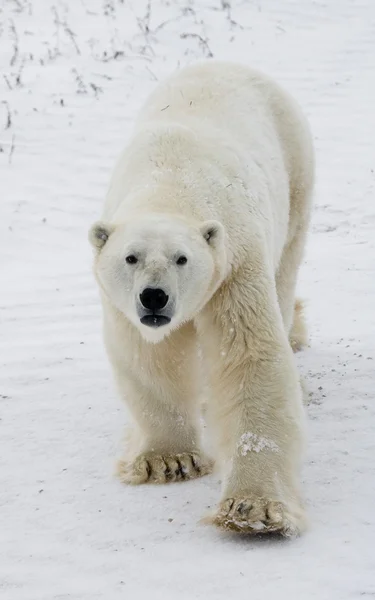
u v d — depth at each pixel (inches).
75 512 302.5
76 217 698.8
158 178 328.8
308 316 500.1
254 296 318.0
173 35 1029.8
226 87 391.2
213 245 305.9
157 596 238.4
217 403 316.5
